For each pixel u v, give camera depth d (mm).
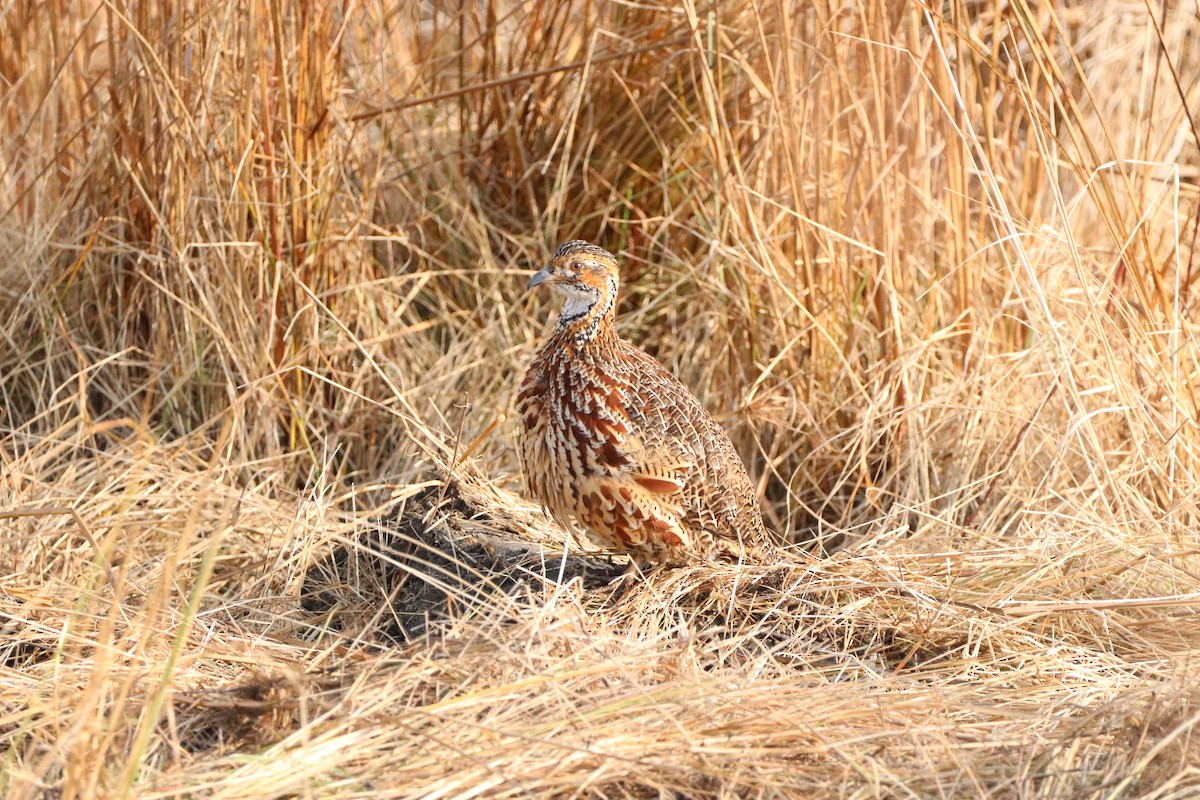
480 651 6875
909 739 6422
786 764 6160
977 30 12773
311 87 10281
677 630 7770
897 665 7766
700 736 6211
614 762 5891
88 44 11188
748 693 6609
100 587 8148
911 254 10617
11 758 5965
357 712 6113
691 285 11930
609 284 8289
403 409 10758
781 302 10570
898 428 10117
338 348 10625
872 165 10156
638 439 8117
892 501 10055
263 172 10234
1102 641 7863
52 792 5676
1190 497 8883
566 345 8305
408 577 8664
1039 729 6648
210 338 10570
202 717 6473
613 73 11617
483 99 12352
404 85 12688
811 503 10367
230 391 10133
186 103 10359
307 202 10375
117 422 6762
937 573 8602
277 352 10438
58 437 10195
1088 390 9383
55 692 6234
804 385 10523
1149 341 9594
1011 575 8547
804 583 8281
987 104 10297
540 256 12234
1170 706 6453
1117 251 10367
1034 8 13156
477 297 12031
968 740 6535
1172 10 14914
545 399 8375
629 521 8180
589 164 12320
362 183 11578
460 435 10359
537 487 8562
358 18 11984
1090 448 9750
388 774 5797
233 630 7910
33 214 11328
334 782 5750
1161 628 7859
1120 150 13125
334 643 7551
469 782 5742
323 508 9008
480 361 11344
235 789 5566
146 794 5543
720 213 11109
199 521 9141
